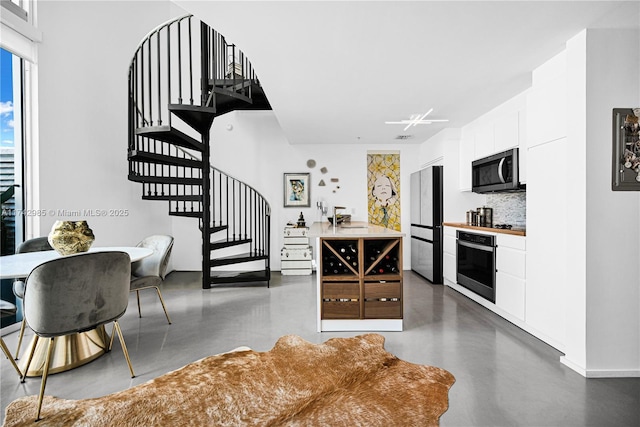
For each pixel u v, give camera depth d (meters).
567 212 2.35
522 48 2.42
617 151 2.20
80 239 2.54
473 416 1.76
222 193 6.00
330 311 3.03
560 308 2.50
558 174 2.50
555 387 2.05
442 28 2.15
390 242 3.14
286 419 1.74
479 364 2.36
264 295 4.32
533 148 2.77
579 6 1.93
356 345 2.68
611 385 2.08
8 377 2.19
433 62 2.65
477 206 4.81
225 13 1.97
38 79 3.31
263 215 6.00
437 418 1.74
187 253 6.00
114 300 2.14
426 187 5.04
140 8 5.00
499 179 3.62
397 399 1.92
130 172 3.83
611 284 2.21
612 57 2.18
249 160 6.02
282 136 6.04
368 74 2.88
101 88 4.20
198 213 4.70
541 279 2.70
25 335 2.90
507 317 3.29
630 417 1.76
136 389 2.04
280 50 2.44
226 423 1.71
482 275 3.68
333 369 2.28
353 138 5.51
